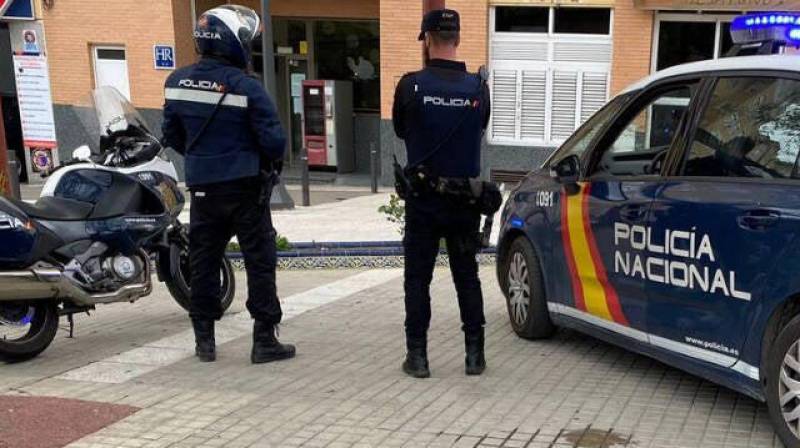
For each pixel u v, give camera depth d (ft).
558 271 16.84
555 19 44.24
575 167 16.30
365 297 22.95
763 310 11.75
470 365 15.67
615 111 16.26
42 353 17.66
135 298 18.40
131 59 51.26
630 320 14.66
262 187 15.79
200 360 16.87
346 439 12.60
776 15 14.35
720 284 12.47
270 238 16.34
